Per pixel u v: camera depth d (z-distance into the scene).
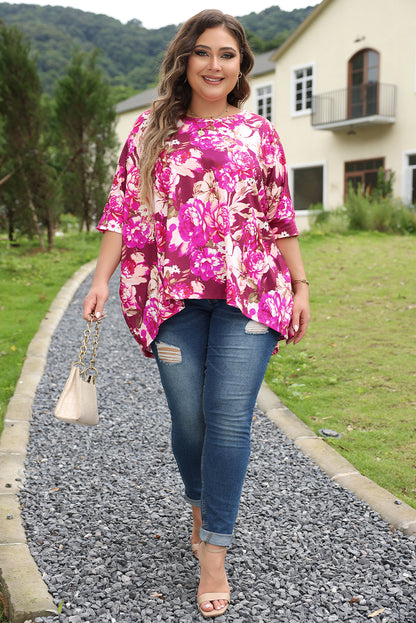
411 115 19.02
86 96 15.21
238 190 2.06
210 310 2.11
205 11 2.12
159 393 4.82
